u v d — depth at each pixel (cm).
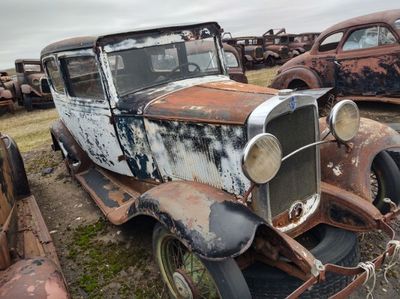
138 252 347
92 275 325
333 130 271
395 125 621
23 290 219
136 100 333
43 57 457
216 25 391
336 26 761
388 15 679
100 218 422
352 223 280
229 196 241
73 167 460
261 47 1756
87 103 384
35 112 1285
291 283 244
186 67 374
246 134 246
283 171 260
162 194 249
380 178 312
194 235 215
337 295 218
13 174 407
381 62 685
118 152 371
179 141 296
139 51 350
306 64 812
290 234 273
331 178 302
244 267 253
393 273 288
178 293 263
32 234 326
